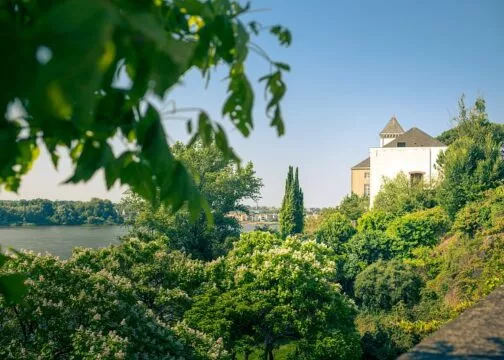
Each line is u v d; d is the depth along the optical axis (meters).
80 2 0.90
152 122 1.81
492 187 37.72
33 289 12.77
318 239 44.50
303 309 21.70
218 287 24.41
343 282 39.00
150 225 44.03
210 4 2.02
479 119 45.47
